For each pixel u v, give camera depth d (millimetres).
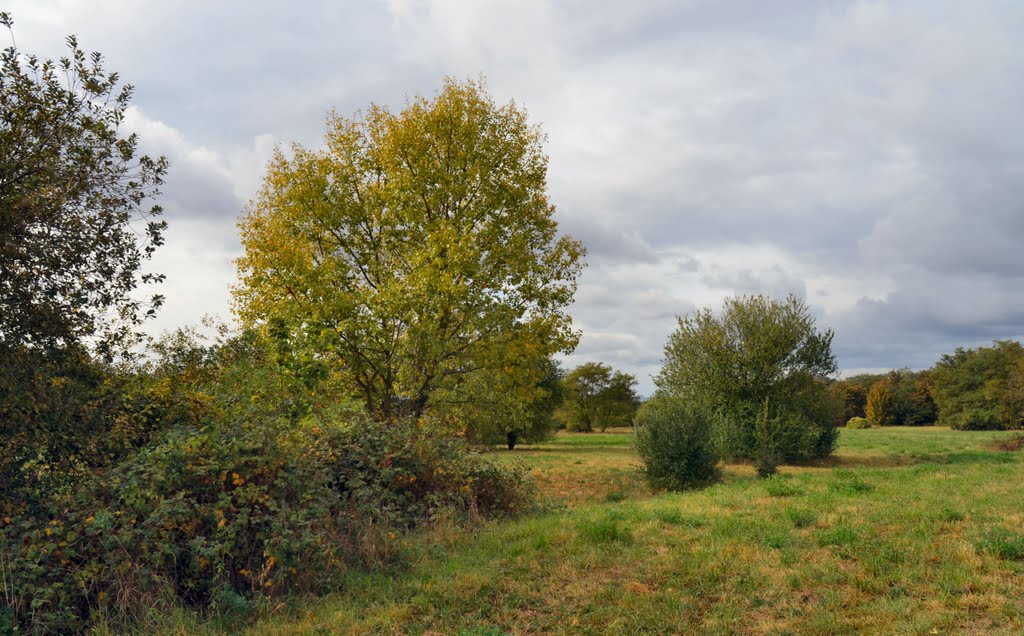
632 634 5781
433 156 19734
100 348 9297
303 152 19625
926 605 6074
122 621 6203
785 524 9578
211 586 7074
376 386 18922
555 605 6590
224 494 7586
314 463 9453
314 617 6492
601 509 12602
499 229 19500
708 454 19484
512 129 20359
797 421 28891
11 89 8438
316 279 17297
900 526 9117
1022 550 7391
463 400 19109
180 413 11547
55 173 8609
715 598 6641
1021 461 23281
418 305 17047
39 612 6078
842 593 6531
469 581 7285
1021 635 5270
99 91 9008
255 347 15141
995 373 65375
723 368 30828
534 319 19188
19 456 8312
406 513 10883
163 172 9672
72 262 8766
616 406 69875
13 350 8141
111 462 9258
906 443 41781
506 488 12867
